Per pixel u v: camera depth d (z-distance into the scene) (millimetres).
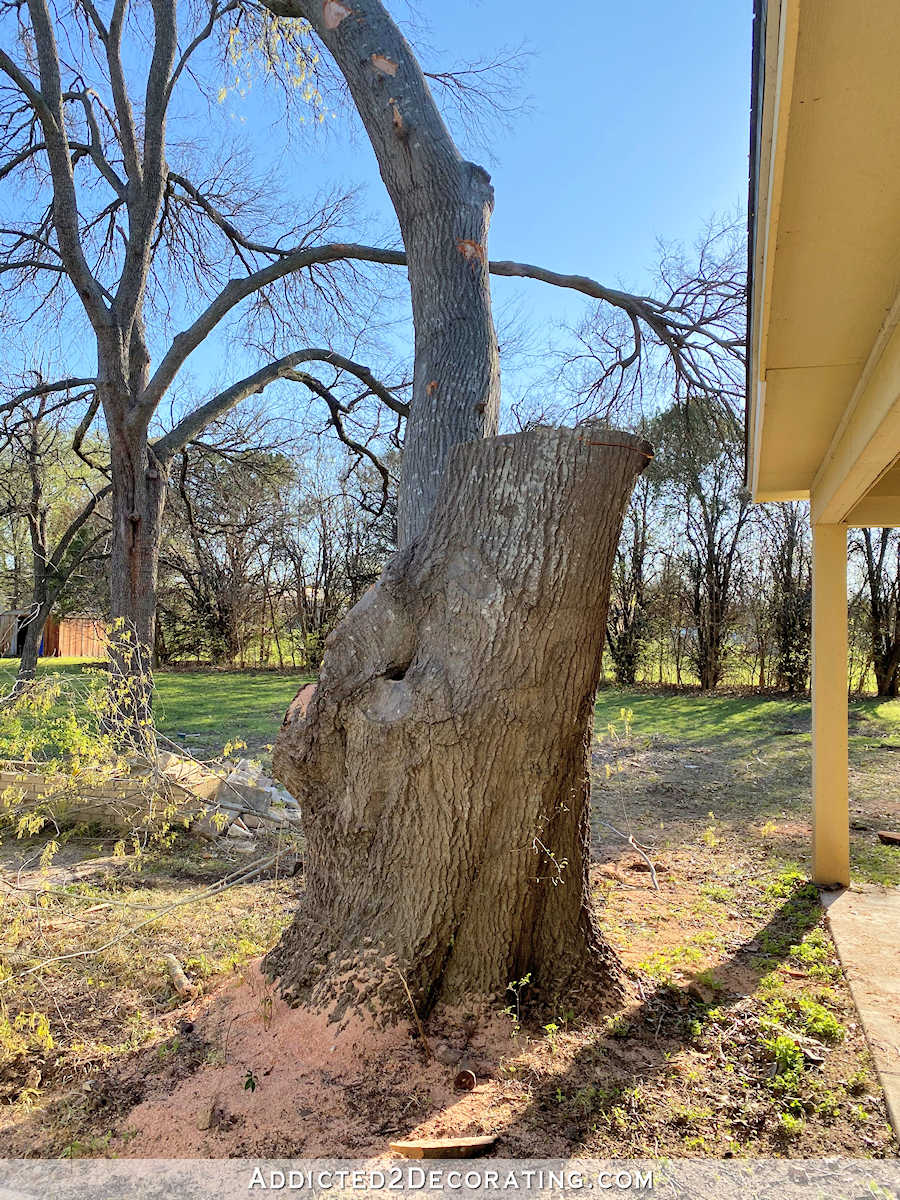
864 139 1524
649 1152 2139
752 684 14914
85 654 21516
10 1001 3047
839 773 4586
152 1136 2238
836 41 1281
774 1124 2266
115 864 4883
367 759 2746
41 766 5398
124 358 7855
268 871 4840
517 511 2637
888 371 2326
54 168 7500
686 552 15219
